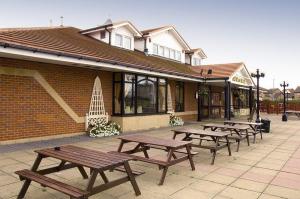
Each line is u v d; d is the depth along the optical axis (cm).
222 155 884
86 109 1279
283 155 892
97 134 1203
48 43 1035
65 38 1368
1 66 962
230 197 521
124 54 1579
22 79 1027
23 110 1031
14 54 857
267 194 539
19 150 885
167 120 1673
